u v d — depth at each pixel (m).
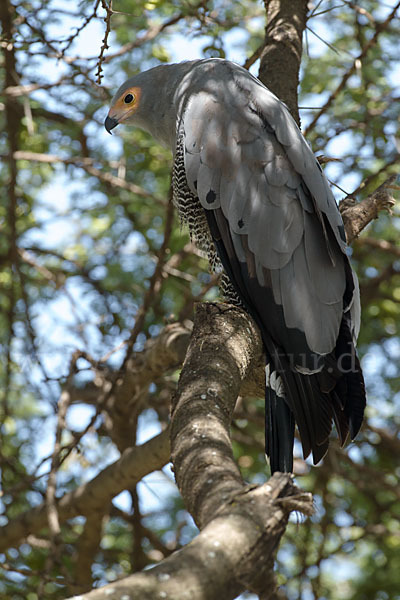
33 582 11.02
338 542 12.50
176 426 4.86
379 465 12.80
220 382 5.38
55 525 8.73
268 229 6.50
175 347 9.28
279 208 6.56
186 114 7.45
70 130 12.20
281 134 6.91
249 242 6.52
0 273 12.79
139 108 9.12
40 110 11.95
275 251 6.41
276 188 6.64
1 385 12.30
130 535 12.80
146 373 9.91
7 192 11.80
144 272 12.21
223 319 6.34
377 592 12.03
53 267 12.84
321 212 6.62
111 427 11.14
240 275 6.54
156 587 3.20
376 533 11.50
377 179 11.41
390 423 12.64
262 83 8.40
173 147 8.91
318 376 6.15
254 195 6.66
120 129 11.77
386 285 13.18
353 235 7.83
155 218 12.66
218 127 7.10
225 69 7.69
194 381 5.36
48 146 12.70
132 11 11.17
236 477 4.14
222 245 6.83
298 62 8.86
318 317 6.26
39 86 10.01
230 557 3.42
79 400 12.08
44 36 9.38
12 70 10.56
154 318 12.45
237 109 7.16
